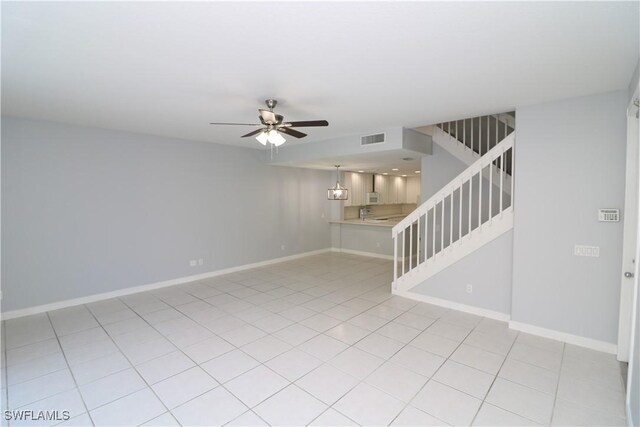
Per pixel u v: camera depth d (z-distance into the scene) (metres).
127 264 4.81
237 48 2.12
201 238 5.69
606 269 2.99
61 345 3.20
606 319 3.01
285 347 3.16
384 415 2.19
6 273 3.83
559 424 2.10
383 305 4.36
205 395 2.42
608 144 2.95
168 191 5.22
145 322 3.78
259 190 6.62
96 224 4.50
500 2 1.60
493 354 3.00
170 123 4.21
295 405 2.30
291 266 6.72
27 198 3.95
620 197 2.90
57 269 4.19
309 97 3.15
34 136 3.97
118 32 1.91
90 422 2.14
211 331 3.54
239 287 5.21
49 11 1.67
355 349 3.12
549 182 3.27
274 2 1.60
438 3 1.61
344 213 8.68
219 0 1.58
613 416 2.17
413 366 2.80
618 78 2.63
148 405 2.31
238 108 3.52
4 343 3.24
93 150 4.44
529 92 2.99
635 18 1.74
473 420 2.14
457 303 4.16
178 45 2.08
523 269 3.46
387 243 7.50
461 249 4.08
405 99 3.22
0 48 2.11
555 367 2.77
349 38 1.99
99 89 2.91
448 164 5.31
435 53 2.20
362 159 5.79
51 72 2.52
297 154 5.87
